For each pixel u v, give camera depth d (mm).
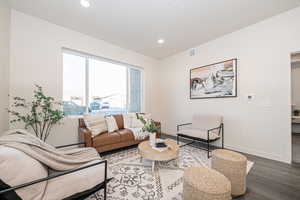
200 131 2979
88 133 2455
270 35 2449
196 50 3660
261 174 1946
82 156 1688
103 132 2850
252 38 2662
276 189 1625
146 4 2131
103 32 3004
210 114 3191
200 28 2803
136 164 2227
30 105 2443
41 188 1006
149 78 4523
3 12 2014
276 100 2398
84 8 2238
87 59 3268
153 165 1992
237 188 1523
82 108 3197
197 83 3609
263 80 2535
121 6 2176
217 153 1773
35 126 2473
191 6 2166
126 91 4059
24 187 915
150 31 2941
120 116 3436
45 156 1224
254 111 2641
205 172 1357
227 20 2527
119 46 3713
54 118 2439
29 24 2430
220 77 3133
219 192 1099
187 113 3895
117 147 2758
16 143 1087
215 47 3244
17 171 919
